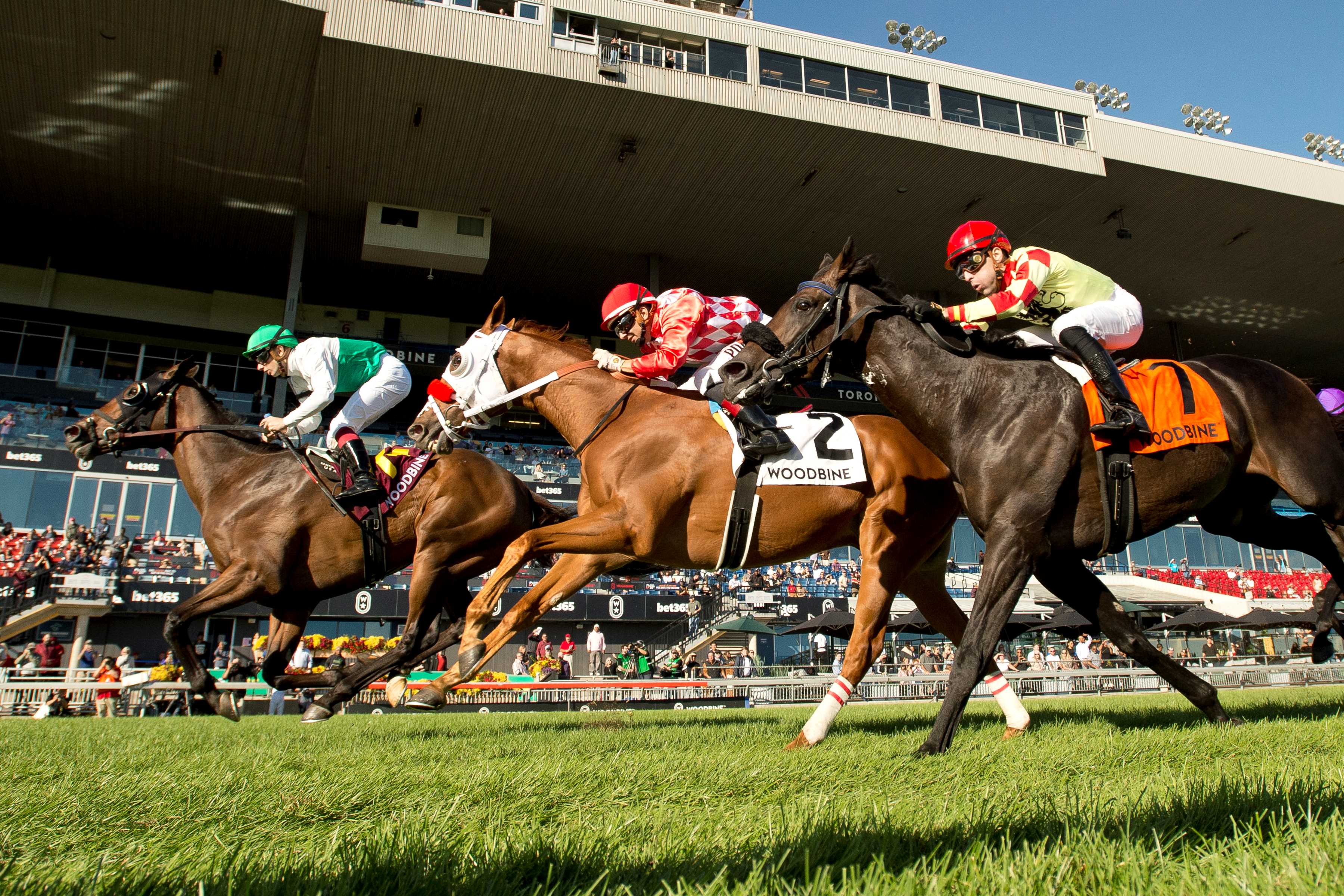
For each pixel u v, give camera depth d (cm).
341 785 286
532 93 2370
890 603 451
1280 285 3481
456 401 521
